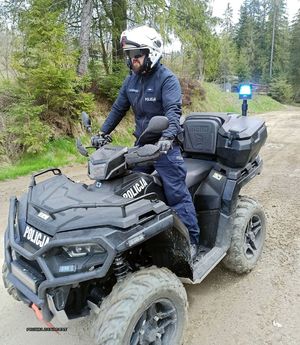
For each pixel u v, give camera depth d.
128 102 3.41
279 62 65.50
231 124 3.77
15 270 2.41
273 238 4.61
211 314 3.20
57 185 2.76
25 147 9.46
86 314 2.44
